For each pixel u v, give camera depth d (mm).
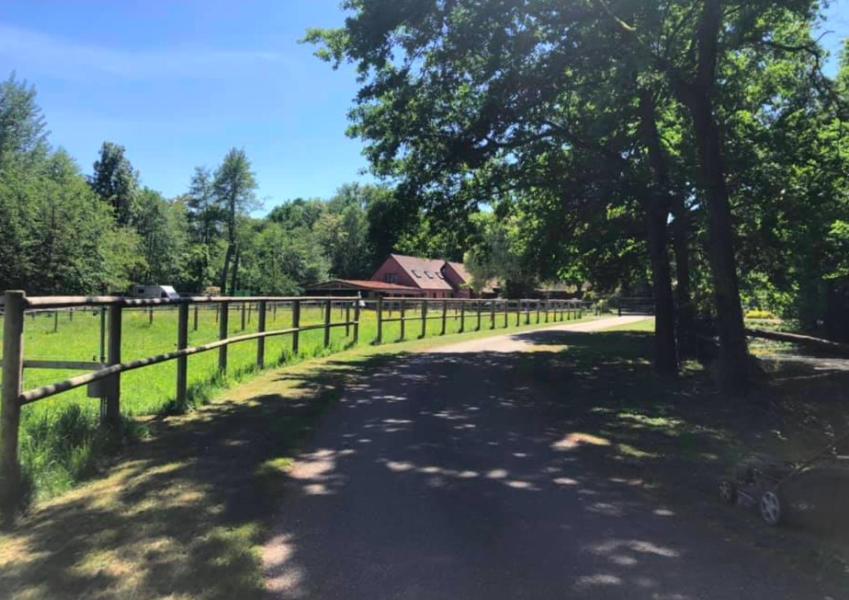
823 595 3676
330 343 16422
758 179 15484
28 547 3973
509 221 22734
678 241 17312
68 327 24969
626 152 16375
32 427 6062
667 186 14281
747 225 17031
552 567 3957
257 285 88500
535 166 16141
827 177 15672
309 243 96375
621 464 6547
